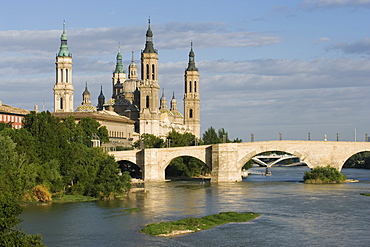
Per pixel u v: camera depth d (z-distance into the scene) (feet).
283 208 520.42
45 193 554.46
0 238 294.87
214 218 463.42
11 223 303.48
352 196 602.85
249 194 629.92
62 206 534.78
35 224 447.42
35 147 618.44
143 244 383.65
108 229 428.15
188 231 418.10
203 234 410.93
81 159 635.66
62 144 643.45
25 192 545.03
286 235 408.46
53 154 620.08
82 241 392.68
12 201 316.81
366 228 431.02
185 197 606.55
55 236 407.03
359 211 502.79
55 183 580.71
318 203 550.77
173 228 424.05
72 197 584.40
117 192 602.44
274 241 391.65
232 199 585.63
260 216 479.00
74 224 446.60
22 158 561.43
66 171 615.16
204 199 587.68
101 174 609.42
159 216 481.05
